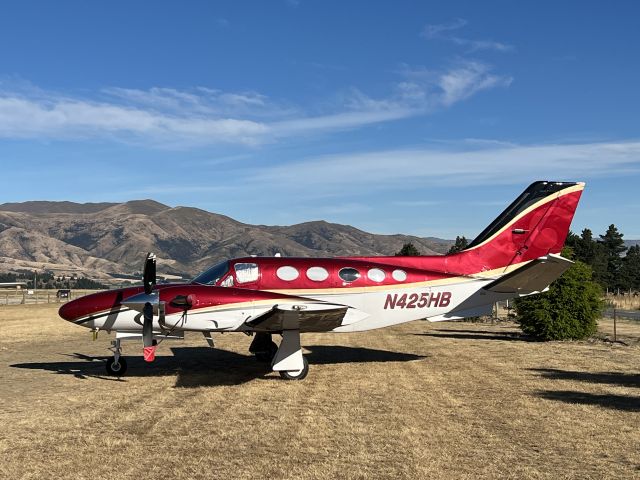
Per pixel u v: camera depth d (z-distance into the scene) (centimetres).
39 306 4522
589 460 655
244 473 609
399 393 1024
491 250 1464
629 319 2872
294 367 1173
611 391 1033
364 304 1364
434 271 1426
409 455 671
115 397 994
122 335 1240
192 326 1197
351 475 604
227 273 1319
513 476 603
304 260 1373
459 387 1077
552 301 1862
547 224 1491
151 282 1202
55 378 1188
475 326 2481
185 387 1091
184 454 673
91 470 615
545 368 1295
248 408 910
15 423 809
